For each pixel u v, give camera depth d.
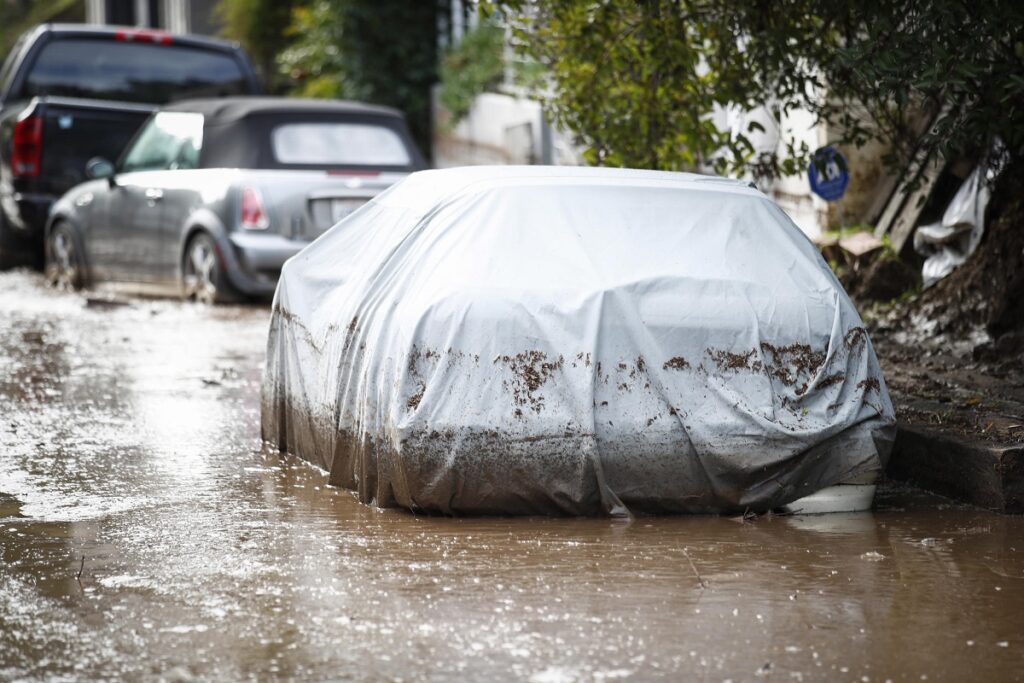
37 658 7.78
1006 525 10.70
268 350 13.04
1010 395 13.70
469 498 10.34
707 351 10.43
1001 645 8.06
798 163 16.41
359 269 11.82
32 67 27.62
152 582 9.08
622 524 10.41
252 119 22.31
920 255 19.11
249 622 8.33
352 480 11.25
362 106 23.30
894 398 13.44
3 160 27.39
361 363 11.02
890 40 12.54
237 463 12.46
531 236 10.80
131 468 12.31
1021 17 11.95
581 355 10.23
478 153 33.59
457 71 34.78
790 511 10.81
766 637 8.12
